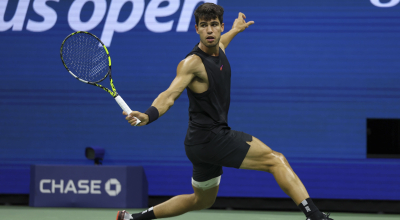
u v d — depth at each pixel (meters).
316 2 18.14
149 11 18.80
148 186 18.59
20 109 19.06
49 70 19.03
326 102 18.03
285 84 18.23
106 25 18.91
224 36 11.54
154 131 18.66
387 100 17.83
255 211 17.86
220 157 9.33
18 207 18.00
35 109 19.05
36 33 19.09
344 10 18.05
